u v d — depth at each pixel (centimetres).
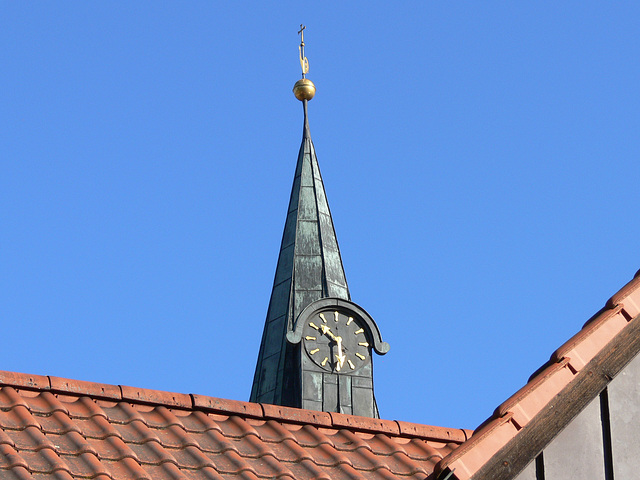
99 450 1852
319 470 1944
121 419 1961
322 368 4225
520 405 1703
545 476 1686
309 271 4719
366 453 2045
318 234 4831
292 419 2084
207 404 2048
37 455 1791
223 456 1930
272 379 4369
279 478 1892
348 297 4716
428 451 2114
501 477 1652
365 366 4262
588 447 1719
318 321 4291
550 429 1700
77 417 1933
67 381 1991
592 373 1752
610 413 1742
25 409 1902
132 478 1791
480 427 1705
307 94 5194
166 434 1953
